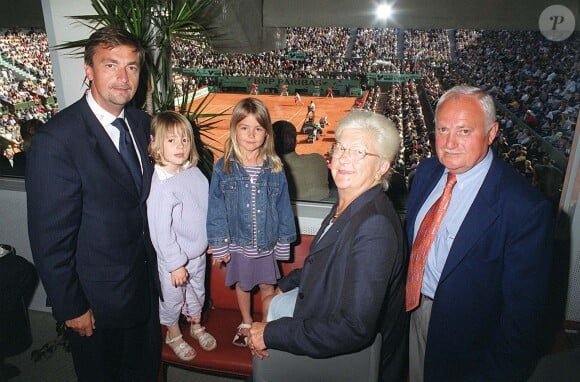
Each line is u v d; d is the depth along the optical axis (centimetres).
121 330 171
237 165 159
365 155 103
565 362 154
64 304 138
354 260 98
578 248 219
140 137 155
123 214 144
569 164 214
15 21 260
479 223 112
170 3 203
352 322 95
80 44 200
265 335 106
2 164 259
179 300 166
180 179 158
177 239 161
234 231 164
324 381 110
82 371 164
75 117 135
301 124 838
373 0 225
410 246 138
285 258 171
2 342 205
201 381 205
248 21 234
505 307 113
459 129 111
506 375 114
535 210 106
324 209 229
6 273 187
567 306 226
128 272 148
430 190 134
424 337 133
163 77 228
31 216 131
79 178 133
